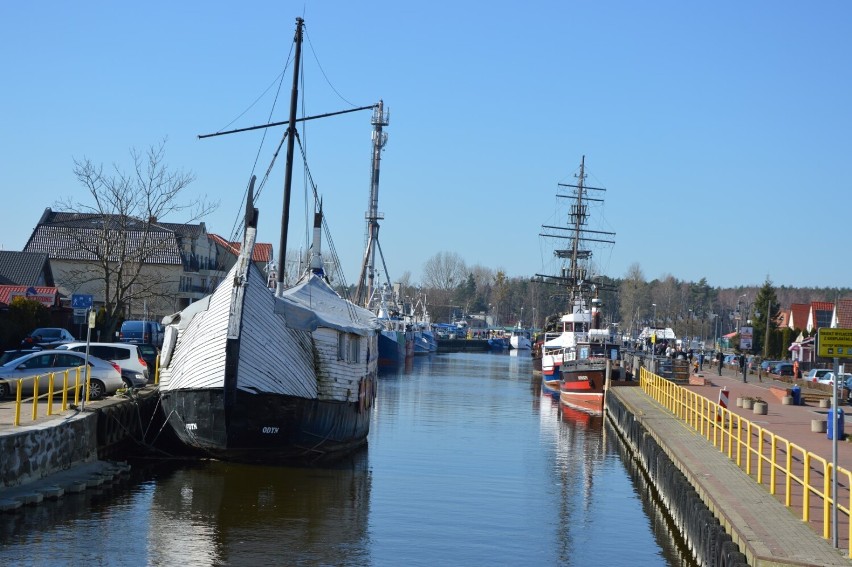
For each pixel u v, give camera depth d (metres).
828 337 15.20
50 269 80.94
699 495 20.66
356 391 33.28
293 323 29.14
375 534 21.92
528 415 52.34
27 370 32.84
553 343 74.56
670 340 116.38
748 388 57.59
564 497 27.80
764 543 14.65
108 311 52.38
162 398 30.25
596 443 41.25
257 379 27.97
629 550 21.52
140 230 65.69
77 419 26.36
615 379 58.31
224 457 29.23
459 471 31.44
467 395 64.19
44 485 23.19
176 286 82.44
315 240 42.28
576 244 89.94
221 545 20.17
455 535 22.27
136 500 24.00
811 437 30.98
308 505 24.64
